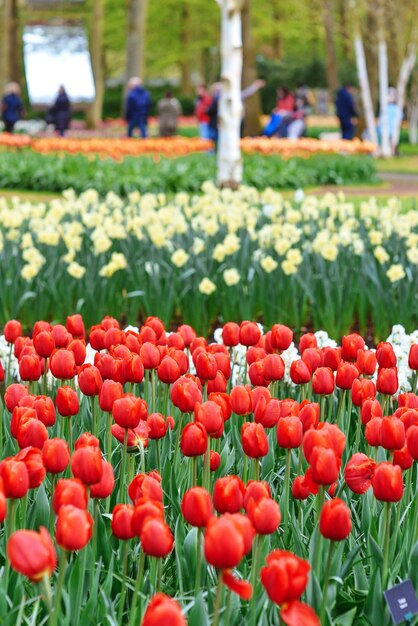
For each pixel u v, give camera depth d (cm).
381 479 307
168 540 261
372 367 450
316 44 6372
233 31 1584
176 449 414
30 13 4891
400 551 346
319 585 314
